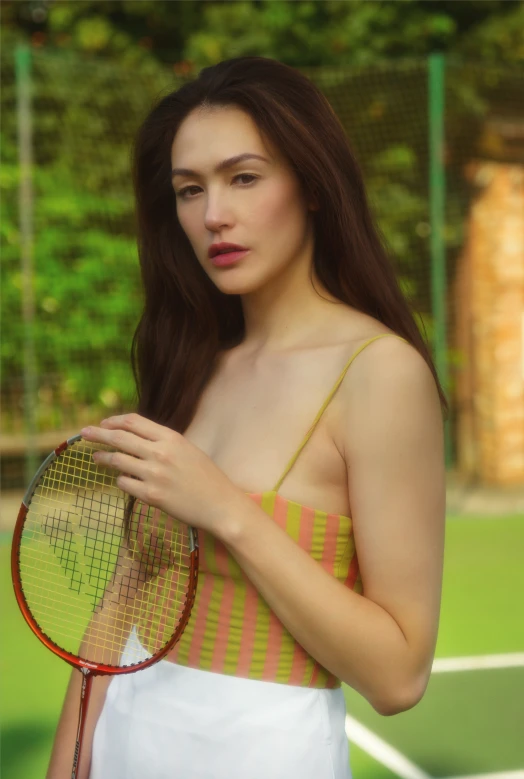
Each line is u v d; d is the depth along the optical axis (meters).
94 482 1.69
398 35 9.80
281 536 1.38
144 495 1.38
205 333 1.81
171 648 1.45
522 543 7.18
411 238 8.95
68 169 8.18
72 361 8.15
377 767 3.43
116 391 8.27
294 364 1.56
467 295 9.13
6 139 8.05
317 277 1.66
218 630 1.48
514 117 8.91
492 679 4.37
